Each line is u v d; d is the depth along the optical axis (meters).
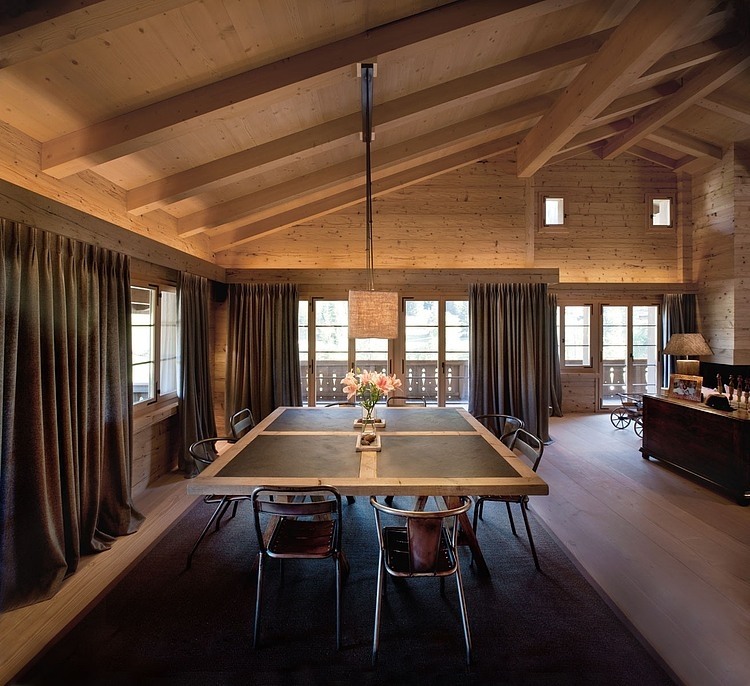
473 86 3.45
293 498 2.79
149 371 4.06
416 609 2.16
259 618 1.92
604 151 6.23
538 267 6.18
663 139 5.86
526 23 3.10
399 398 4.33
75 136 2.46
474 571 2.51
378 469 2.27
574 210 6.32
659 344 6.88
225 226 4.81
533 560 2.61
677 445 4.14
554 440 5.43
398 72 3.05
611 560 2.62
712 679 1.72
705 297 6.33
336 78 2.62
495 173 5.98
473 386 5.57
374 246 5.82
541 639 1.95
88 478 2.72
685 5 2.50
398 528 2.31
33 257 2.24
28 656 1.83
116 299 2.99
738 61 4.06
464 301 5.94
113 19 1.67
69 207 2.52
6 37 1.62
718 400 3.76
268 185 4.17
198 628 2.02
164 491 3.74
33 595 2.20
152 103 2.46
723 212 6.02
